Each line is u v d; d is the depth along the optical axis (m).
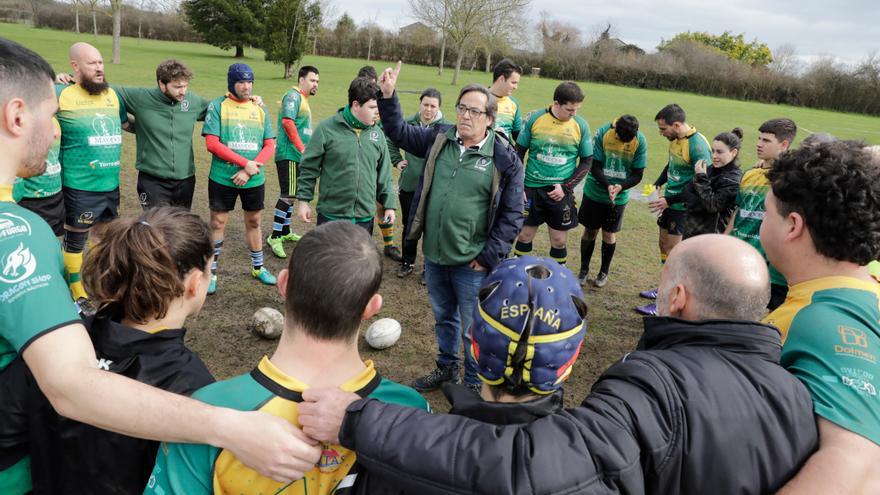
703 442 1.21
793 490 1.23
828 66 42.38
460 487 1.08
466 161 3.38
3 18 49.00
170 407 1.21
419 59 49.34
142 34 48.28
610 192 5.37
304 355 1.29
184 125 4.84
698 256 1.46
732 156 4.69
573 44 50.12
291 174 5.85
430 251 3.52
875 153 1.74
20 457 1.49
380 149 4.55
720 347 1.37
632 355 1.39
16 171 1.42
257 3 37.59
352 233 1.35
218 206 4.91
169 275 1.45
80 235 4.54
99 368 1.28
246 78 4.80
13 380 1.41
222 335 4.23
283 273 1.38
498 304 1.27
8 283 1.26
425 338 4.53
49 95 1.45
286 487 1.27
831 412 1.31
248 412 1.21
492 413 1.22
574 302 1.32
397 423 1.16
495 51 43.53
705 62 45.72
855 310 1.52
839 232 1.55
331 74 28.97
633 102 29.80
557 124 5.29
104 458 1.41
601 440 1.14
